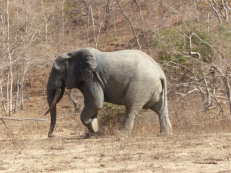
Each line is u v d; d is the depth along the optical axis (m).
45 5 70.44
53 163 23.41
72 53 33.50
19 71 58.69
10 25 56.75
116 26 81.75
